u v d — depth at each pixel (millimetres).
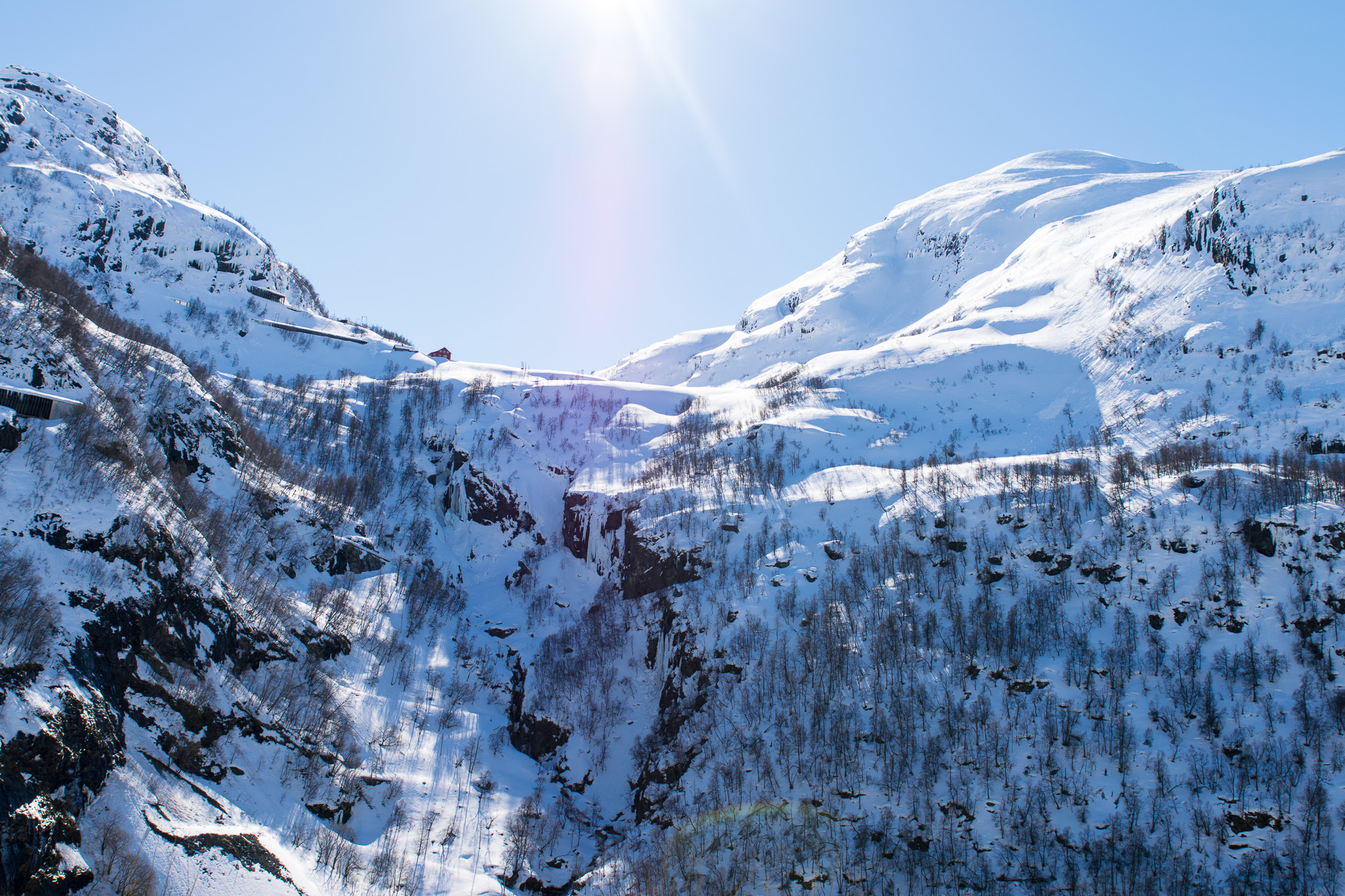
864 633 114750
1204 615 104875
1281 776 84188
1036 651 105750
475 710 125125
